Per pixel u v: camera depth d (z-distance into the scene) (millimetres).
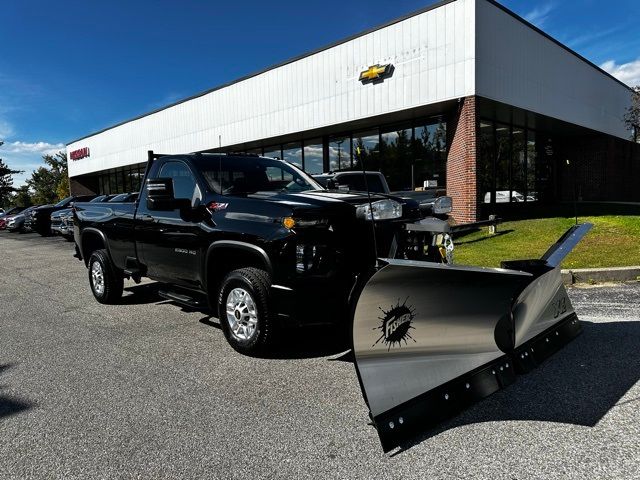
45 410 3264
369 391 2652
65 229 17500
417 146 15602
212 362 4117
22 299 7254
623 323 4719
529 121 17469
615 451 2555
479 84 12820
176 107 24438
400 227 4043
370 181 9898
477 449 2619
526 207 18859
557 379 3494
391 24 14359
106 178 36125
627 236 9281
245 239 3969
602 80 20953
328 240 3682
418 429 2713
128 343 4727
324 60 16562
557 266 3602
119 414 3172
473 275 2861
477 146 12938
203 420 3059
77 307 6480
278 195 4270
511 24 14086
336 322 3723
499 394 3283
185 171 4988
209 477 2438
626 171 24547
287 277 3686
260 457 2611
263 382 3652
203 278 4543
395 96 14492
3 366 4176
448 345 3051
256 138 19828
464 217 13266
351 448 2678
